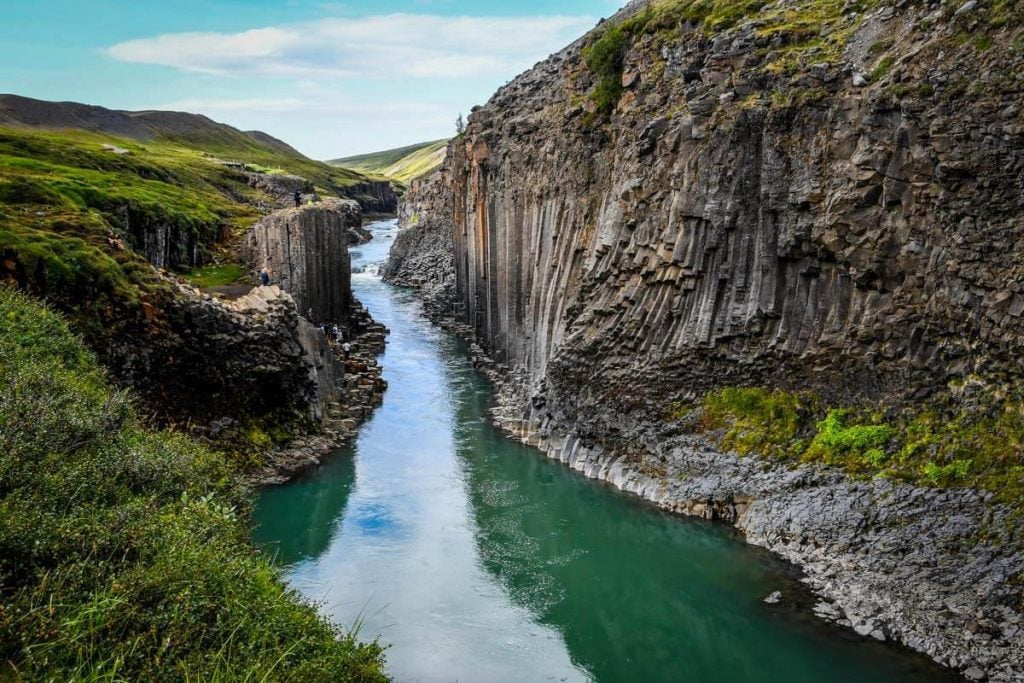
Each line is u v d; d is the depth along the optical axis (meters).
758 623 27.33
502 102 67.31
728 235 36.62
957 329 29.95
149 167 106.12
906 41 32.25
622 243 42.00
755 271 36.03
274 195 142.50
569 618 29.02
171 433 31.91
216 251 72.00
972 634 24.33
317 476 41.28
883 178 31.86
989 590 24.80
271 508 37.41
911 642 25.20
